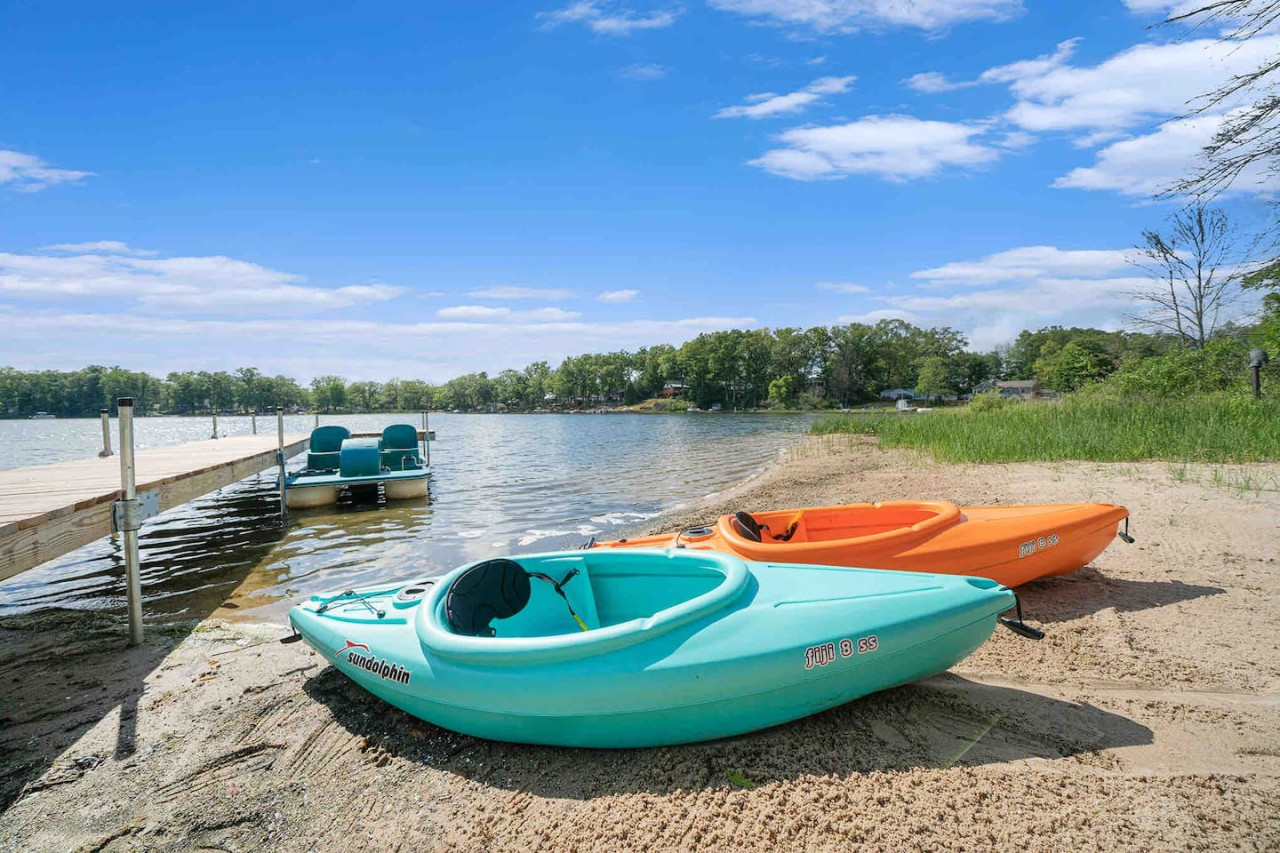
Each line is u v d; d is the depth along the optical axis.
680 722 3.39
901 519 6.13
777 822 2.85
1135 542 7.05
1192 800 2.87
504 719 3.47
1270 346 17.97
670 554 4.37
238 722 4.04
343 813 3.15
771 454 23.42
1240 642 4.58
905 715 3.72
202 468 9.01
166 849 2.94
